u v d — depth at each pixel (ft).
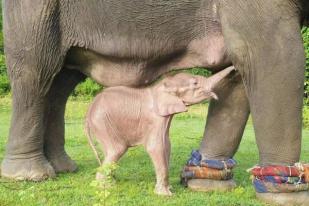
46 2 14.42
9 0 14.98
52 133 16.58
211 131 14.67
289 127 12.72
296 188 12.87
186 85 13.74
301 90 12.71
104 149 14.25
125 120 13.96
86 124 14.56
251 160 20.06
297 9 12.56
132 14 13.67
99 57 14.64
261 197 13.37
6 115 36.58
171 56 14.10
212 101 14.65
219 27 13.35
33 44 14.66
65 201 13.19
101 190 11.99
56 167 16.57
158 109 13.69
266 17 12.45
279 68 12.50
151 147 13.74
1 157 19.80
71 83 16.70
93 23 14.23
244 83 13.15
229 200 13.29
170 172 17.07
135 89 14.33
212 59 13.65
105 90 14.43
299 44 12.59
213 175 14.44
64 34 14.60
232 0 12.71
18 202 13.06
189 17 13.47
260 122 12.87
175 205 12.81
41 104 15.34
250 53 12.69
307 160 20.97
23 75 15.01
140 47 13.92
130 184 14.75
